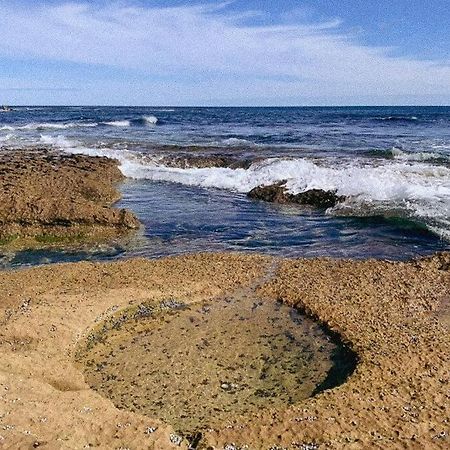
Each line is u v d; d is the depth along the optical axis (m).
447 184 16.73
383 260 10.90
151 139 34.12
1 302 8.80
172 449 5.01
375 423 5.43
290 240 12.98
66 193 16.14
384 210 14.59
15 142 32.66
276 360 7.08
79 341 7.45
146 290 9.15
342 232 13.52
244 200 17.72
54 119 67.00
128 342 7.65
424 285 9.29
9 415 5.27
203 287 9.44
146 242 13.05
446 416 5.53
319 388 6.41
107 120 62.91
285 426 5.42
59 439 4.92
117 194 17.94
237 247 12.50
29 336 7.37
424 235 12.91
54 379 6.43
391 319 7.93
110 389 6.49
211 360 7.12
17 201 13.63
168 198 18.05
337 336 7.55
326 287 9.27
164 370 6.90
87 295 8.88
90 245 12.93
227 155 24.94
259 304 8.80
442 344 7.08
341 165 20.72
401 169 19.03
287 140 33.06
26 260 12.02
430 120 59.84
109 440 5.11
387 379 6.26
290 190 17.56
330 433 5.27
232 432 5.34
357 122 56.50
